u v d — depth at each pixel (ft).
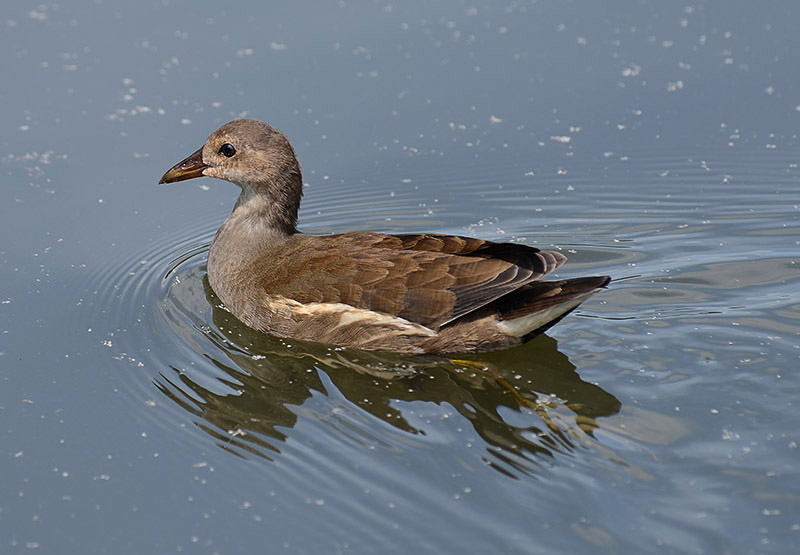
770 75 64.08
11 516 32.27
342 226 53.31
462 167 58.39
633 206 53.83
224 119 61.21
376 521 30.86
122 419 37.37
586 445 33.65
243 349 42.06
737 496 30.73
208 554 30.19
